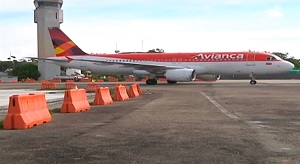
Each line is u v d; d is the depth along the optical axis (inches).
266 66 1695.4
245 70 1723.7
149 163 251.3
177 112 586.9
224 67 1736.0
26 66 3617.1
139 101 843.4
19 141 339.0
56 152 289.1
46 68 3410.4
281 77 2992.1
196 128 414.9
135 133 382.6
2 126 428.8
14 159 264.8
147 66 1756.9
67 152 289.0
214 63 1742.1
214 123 454.9
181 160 260.2
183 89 1358.3
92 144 322.7
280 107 660.7
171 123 457.1
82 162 255.1
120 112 597.9
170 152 287.9
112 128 418.3
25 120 420.8
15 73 3705.7
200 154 280.1
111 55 1907.0
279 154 278.7
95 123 462.9
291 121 471.8
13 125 416.8
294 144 319.3
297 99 847.1
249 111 596.1
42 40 3376.0
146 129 409.4
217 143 325.4
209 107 668.7
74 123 464.8
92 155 277.9
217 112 583.2
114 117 527.5
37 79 3457.2
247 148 302.4
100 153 285.1
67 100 601.9
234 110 613.3
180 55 1793.8
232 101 800.9
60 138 354.3
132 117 524.4
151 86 1622.8
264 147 306.5
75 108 599.8
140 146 313.1
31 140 344.2
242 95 999.6
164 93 1135.0
